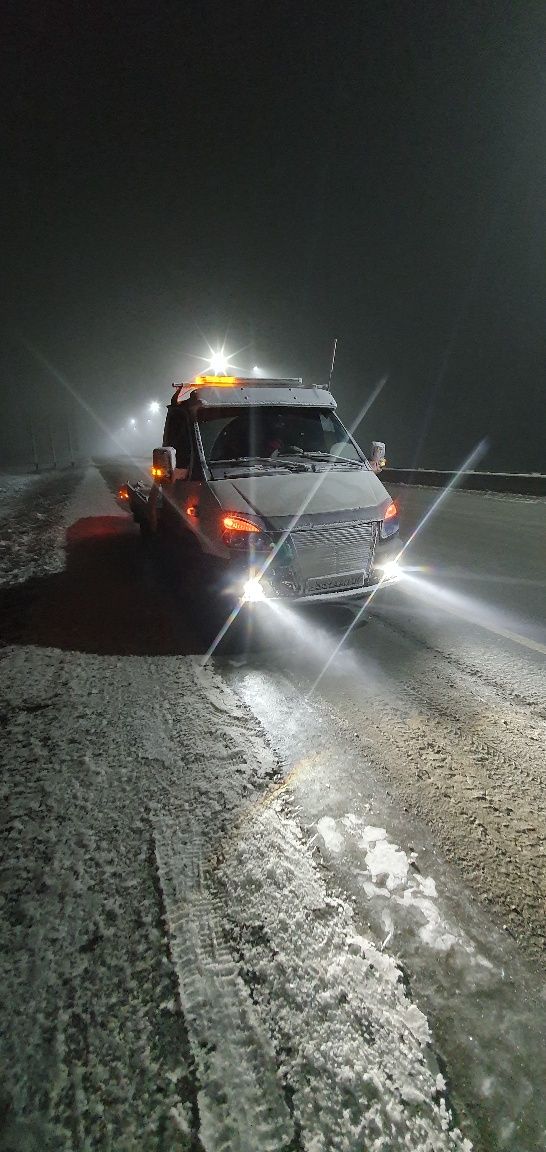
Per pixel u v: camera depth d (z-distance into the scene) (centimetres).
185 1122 122
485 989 150
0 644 421
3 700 328
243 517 368
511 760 254
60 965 159
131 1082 130
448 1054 135
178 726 291
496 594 520
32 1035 140
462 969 156
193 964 158
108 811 224
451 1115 123
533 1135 118
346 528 385
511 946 163
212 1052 136
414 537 846
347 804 226
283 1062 134
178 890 184
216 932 169
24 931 170
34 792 238
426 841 205
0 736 287
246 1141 119
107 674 362
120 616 478
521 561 650
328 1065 133
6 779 248
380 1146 118
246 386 495
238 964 158
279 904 178
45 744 277
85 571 659
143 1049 137
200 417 461
